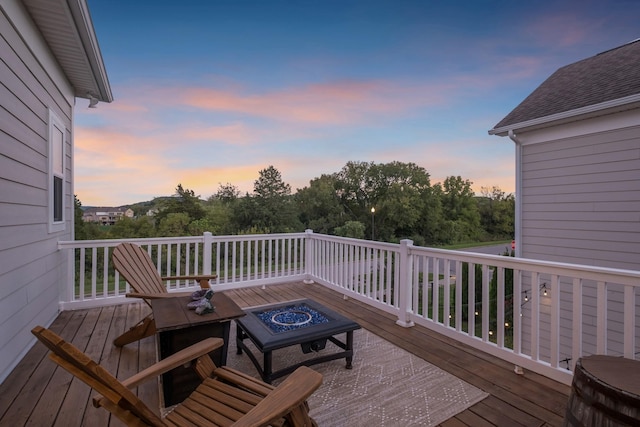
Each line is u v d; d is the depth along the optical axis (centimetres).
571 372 232
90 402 215
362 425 193
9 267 265
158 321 213
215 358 227
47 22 327
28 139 311
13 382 242
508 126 546
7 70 266
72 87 487
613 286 448
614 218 456
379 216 2359
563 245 508
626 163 444
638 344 419
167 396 211
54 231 389
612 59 603
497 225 2603
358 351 297
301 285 563
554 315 244
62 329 353
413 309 371
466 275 869
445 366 267
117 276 450
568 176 503
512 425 193
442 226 2462
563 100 532
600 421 127
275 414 114
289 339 234
